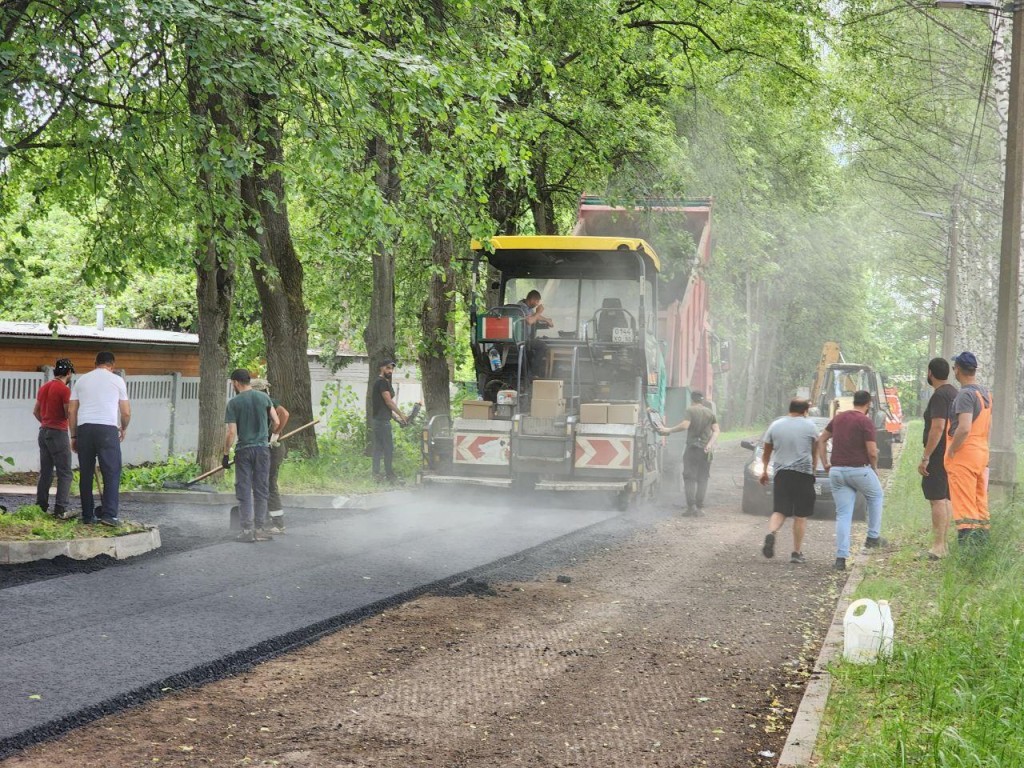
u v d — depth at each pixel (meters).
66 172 14.43
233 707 6.38
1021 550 10.70
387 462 18.70
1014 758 4.93
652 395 18.02
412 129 14.83
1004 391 13.61
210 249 17.48
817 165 38.12
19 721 5.89
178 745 5.69
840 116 33.75
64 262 34.59
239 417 12.62
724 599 9.91
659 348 18.59
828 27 27.67
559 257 17.77
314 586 9.88
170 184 14.09
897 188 41.84
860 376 33.88
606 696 6.72
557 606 9.43
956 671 6.54
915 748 5.18
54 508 13.70
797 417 12.31
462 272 24.17
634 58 23.14
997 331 13.74
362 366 32.53
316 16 12.97
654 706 6.52
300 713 6.29
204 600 9.18
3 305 14.59
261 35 11.71
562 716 6.30
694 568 11.63
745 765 5.52
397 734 5.93
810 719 5.97
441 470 17.08
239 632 8.04
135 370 24.48
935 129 34.53
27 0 11.85
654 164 22.53
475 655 7.69
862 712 6.03
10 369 21.03
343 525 14.22
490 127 16.12
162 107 13.67
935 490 11.45
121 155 13.15
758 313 58.34
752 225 30.22
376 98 13.72
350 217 14.42
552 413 16.70
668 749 5.75
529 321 17.50
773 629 8.68
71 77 12.01
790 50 26.25
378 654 7.67
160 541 12.30
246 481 12.63
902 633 7.85
